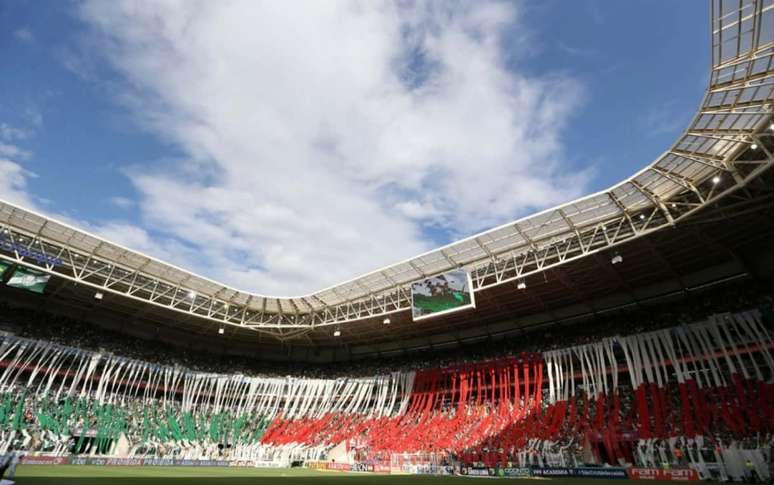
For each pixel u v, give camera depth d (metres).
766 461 24.08
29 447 37.09
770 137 25.02
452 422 45.19
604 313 46.06
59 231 38.22
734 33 20.39
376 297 47.12
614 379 38.78
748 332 33.56
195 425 51.31
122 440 42.88
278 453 47.06
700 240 34.91
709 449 26.94
